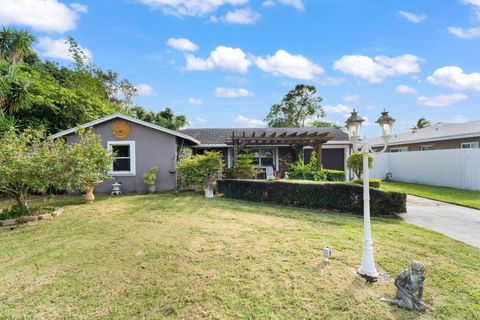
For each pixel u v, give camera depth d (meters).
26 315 2.88
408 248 4.75
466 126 15.81
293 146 15.57
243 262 4.14
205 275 3.72
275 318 2.83
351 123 3.90
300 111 36.62
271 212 7.73
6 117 9.73
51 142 7.57
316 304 3.07
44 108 12.42
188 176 11.26
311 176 12.52
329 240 5.16
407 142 17.88
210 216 7.19
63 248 4.76
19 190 7.00
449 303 3.11
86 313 2.92
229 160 16.16
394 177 16.52
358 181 9.47
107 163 8.87
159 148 12.13
